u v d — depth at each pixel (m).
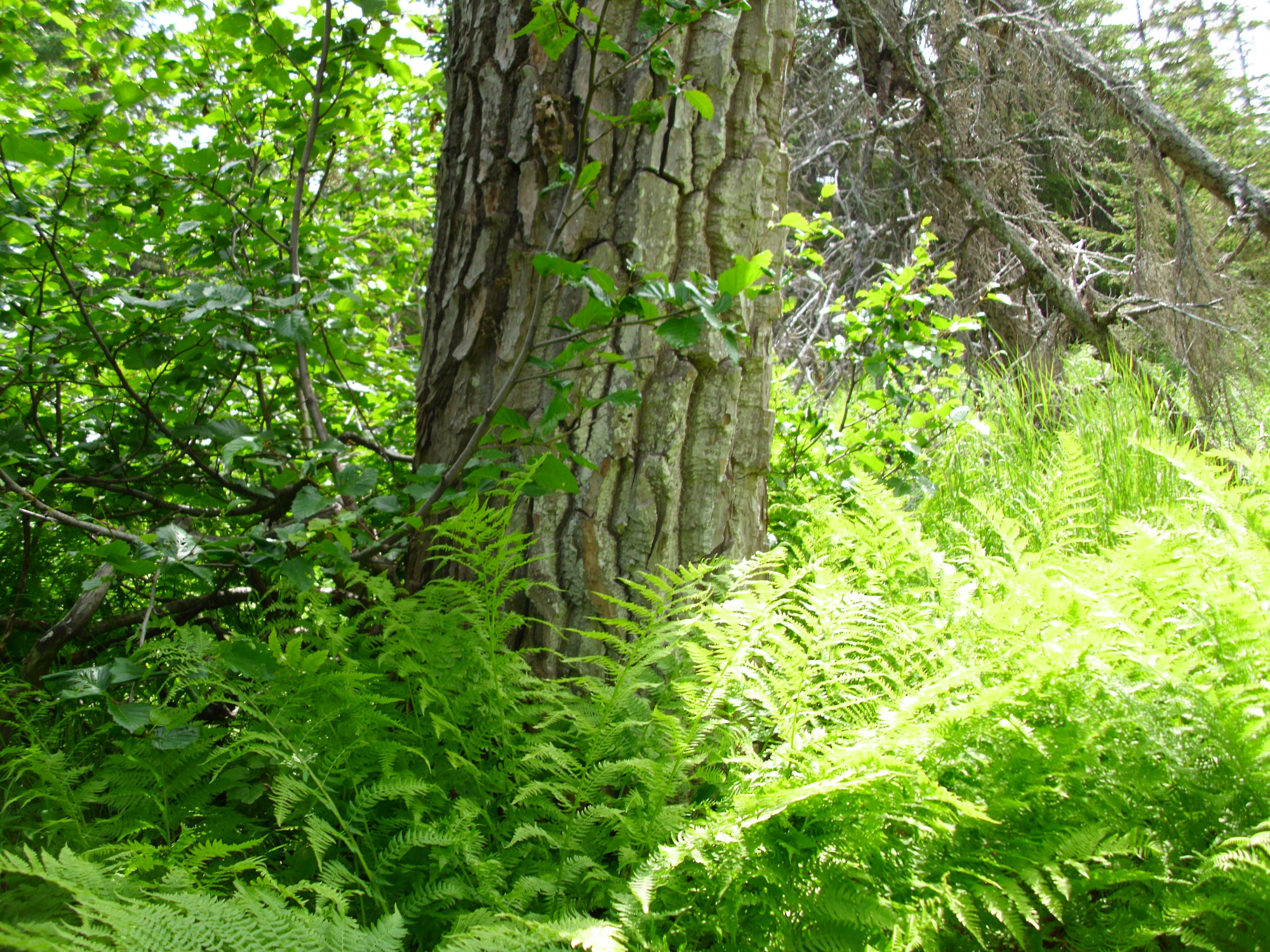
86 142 2.45
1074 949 1.39
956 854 1.44
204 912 1.10
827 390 5.80
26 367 2.57
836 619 1.80
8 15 2.89
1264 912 1.27
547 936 1.13
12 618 2.38
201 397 3.00
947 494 3.93
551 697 1.84
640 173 2.25
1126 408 4.23
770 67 2.38
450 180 2.52
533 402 2.27
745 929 1.38
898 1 7.31
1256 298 6.76
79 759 1.93
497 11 2.46
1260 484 2.42
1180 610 1.94
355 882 1.47
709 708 1.64
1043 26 7.10
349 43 2.49
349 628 1.94
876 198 8.12
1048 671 1.53
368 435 3.22
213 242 2.75
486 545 2.17
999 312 7.83
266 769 1.80
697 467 2.25
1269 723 1.48
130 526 2.88
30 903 1.37
